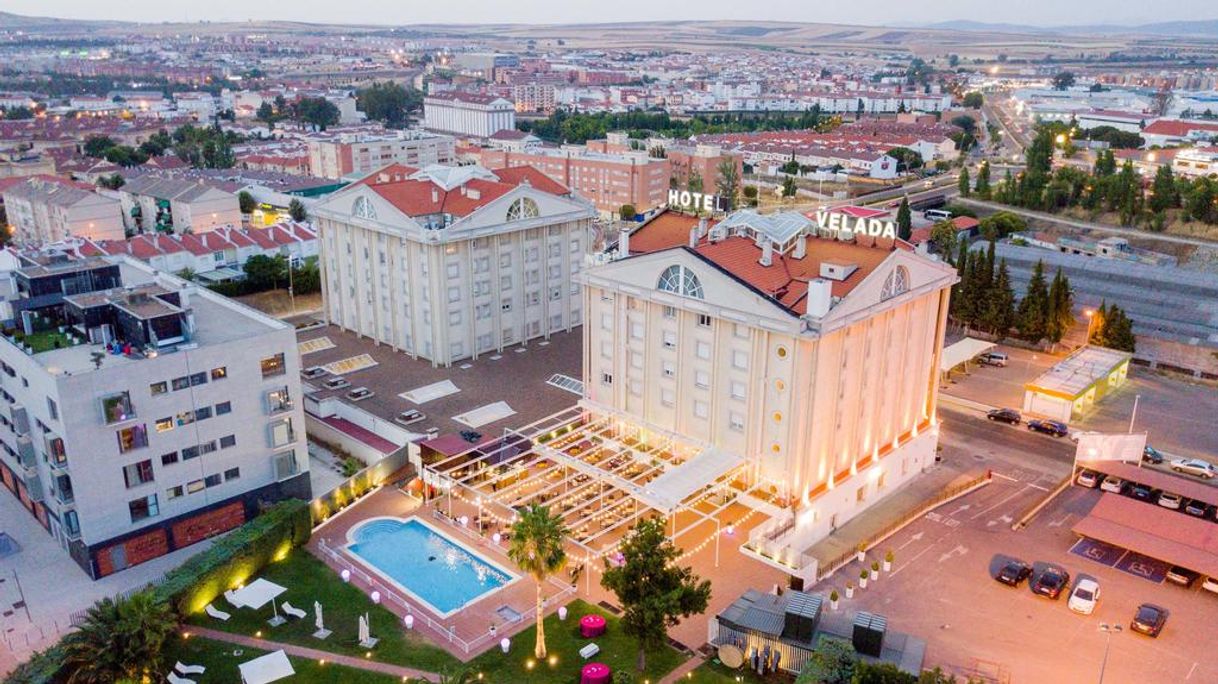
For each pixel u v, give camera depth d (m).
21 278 87.44
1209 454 103.81
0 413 87.69
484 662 66.06
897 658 63.47
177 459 80.44
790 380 79.88
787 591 74.31
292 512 80.62
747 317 80.75
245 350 83.19
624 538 73.94
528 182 132.75
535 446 88.12
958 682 64.00
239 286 157.62
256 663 64.94
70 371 75.50
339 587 76.06
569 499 87.31
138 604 62.56
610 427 96.12
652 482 79.25
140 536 79.38
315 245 187.75
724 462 83.88
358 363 122.06
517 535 63.88
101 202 186.50
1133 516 84.00
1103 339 133.38
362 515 87.81
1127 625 71.25
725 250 89.38
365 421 103.25
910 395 96.00
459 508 88.81
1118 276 158.50
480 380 116.69
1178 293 151.62
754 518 86.00
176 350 79.25
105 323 83.88
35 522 86.94
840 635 65.38
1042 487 96.06
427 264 116.81
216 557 74.19
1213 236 192.75
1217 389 125.44
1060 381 116.00
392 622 71.25
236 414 83.81
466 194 124.75
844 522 88.62
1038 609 73.56
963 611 73.12
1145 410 116.88
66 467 74.75
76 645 58.88
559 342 131.00
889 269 85.00
